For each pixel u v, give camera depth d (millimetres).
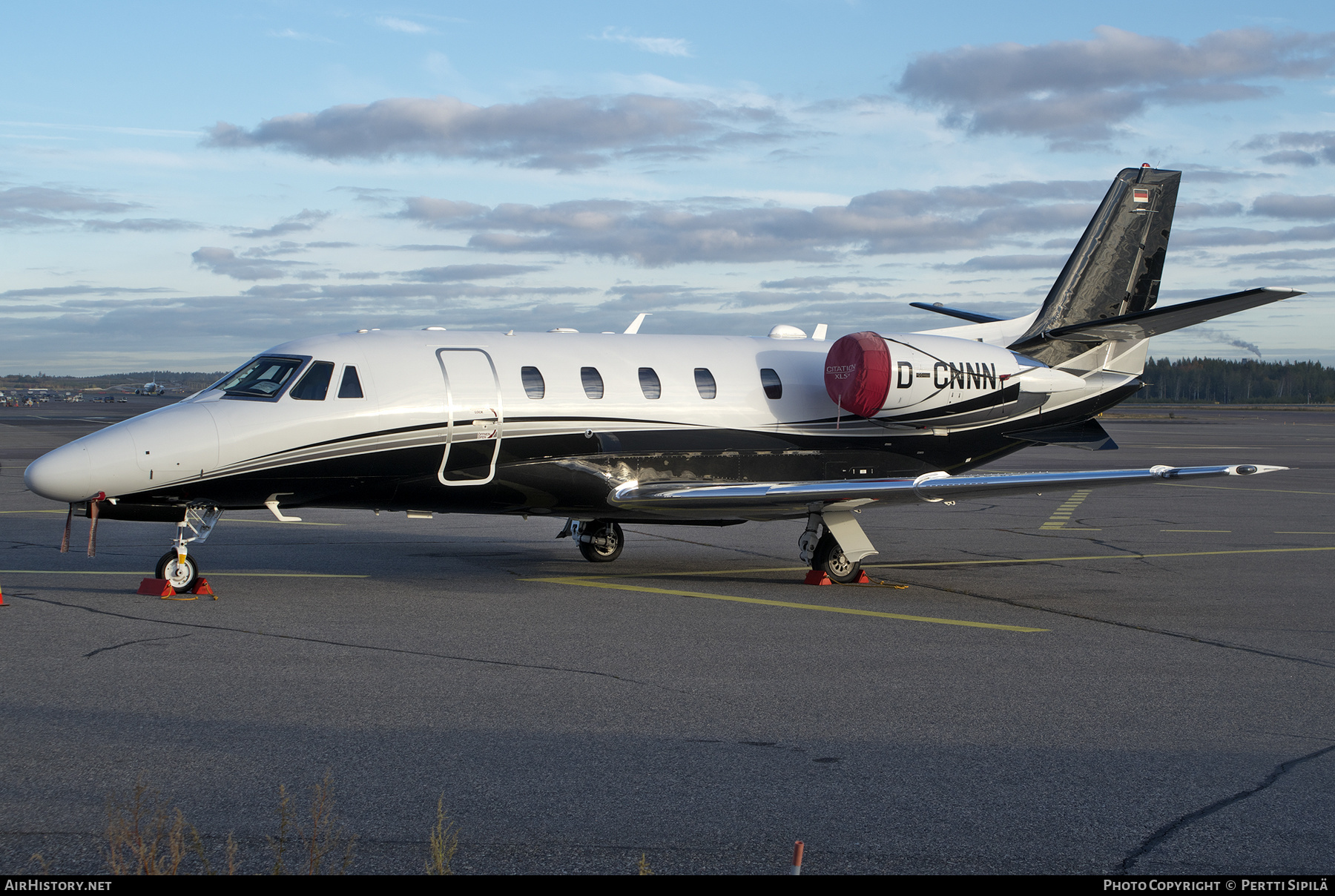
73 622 9383
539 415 12203
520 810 5168
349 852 4418
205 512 11359
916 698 7328
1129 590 12250
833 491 11773
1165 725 6746
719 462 13211
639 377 12938
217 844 4727
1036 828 5055
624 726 6559
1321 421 80812
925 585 12555
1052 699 7340
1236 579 13156
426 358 11938
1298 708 7188
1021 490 11656
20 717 6531
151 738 6168
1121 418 83250
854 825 5059
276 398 11242
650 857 4656
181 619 9602
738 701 7172
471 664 8102
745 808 5234
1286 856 4773
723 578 12969
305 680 7516
